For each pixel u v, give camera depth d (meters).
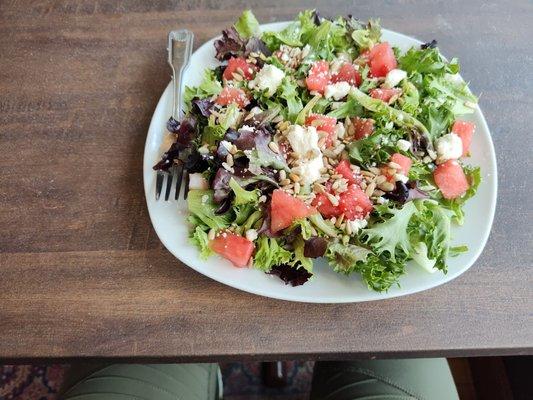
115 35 0.46
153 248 0.36
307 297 0.32
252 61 0.40
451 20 0.47
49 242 0.36
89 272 0.35
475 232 0.35
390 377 0.44
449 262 0.34
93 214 0.37
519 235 0.36
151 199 0.36
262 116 0.37
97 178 0.39
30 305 0.34
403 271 0.33
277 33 0.42
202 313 0.33
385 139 0.37
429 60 0.40
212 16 0.47
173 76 0.41
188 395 0.43
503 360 0.54
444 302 0.34
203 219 0.34
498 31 0.46
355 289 0.33
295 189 0.35
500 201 0.38
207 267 0.34
